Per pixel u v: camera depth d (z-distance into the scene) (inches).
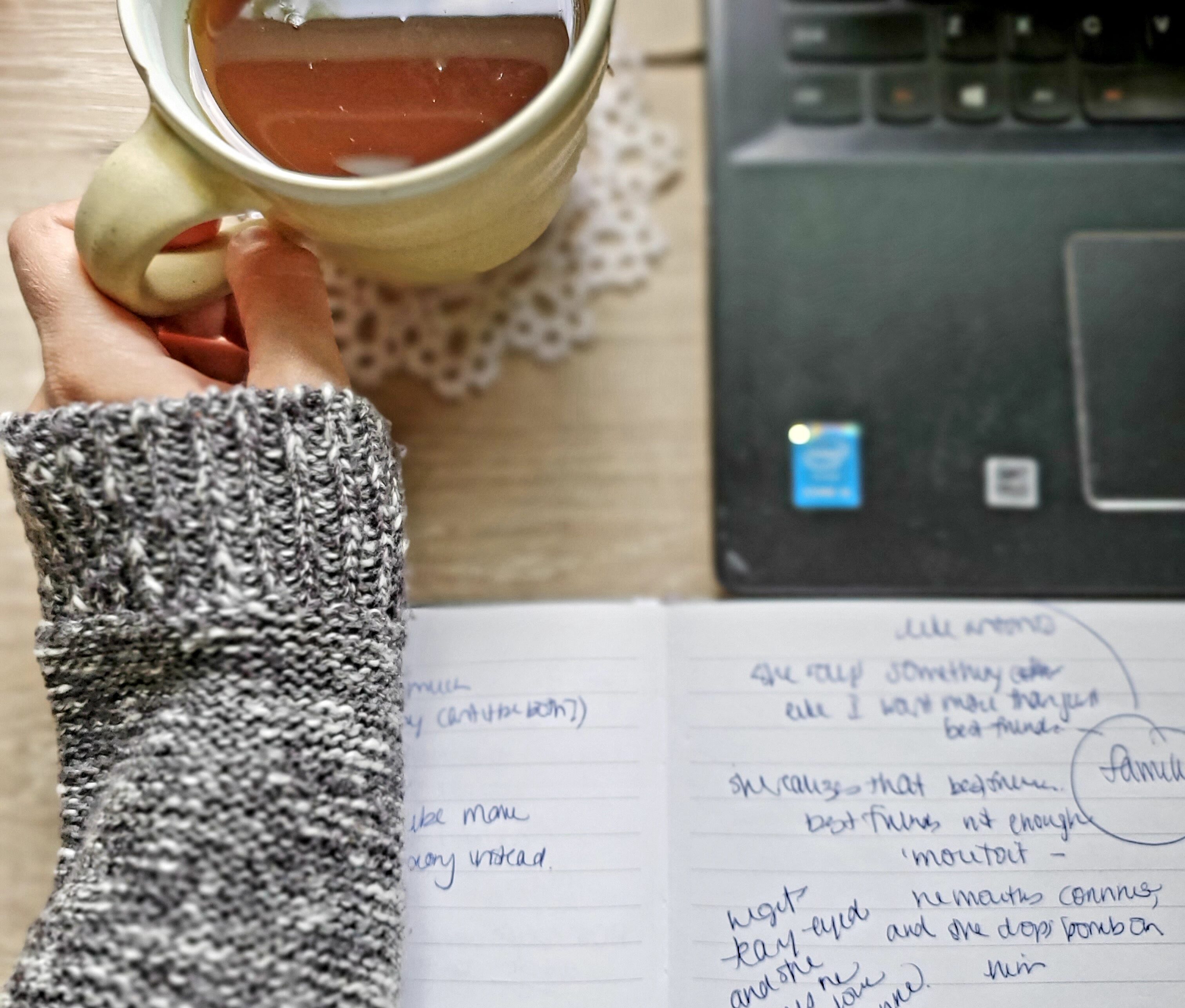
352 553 9.3
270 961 8.6
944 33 12.4
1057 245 12.2
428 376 12.4
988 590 11.8
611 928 10.7
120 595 9.0
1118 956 10.7
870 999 10.6
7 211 10.6
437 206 8.1
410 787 11.1
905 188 12.3
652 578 12.2
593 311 12.6
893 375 12.1
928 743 11.2
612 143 12.7
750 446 12.1
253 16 8.7
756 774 11.1
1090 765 11.2
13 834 11.5
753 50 12.5
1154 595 11.8
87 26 9.8
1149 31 12.2
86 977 8.4
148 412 8.9
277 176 7.9
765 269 12.3
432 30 8.6
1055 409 12.0
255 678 8.9
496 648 11.4
